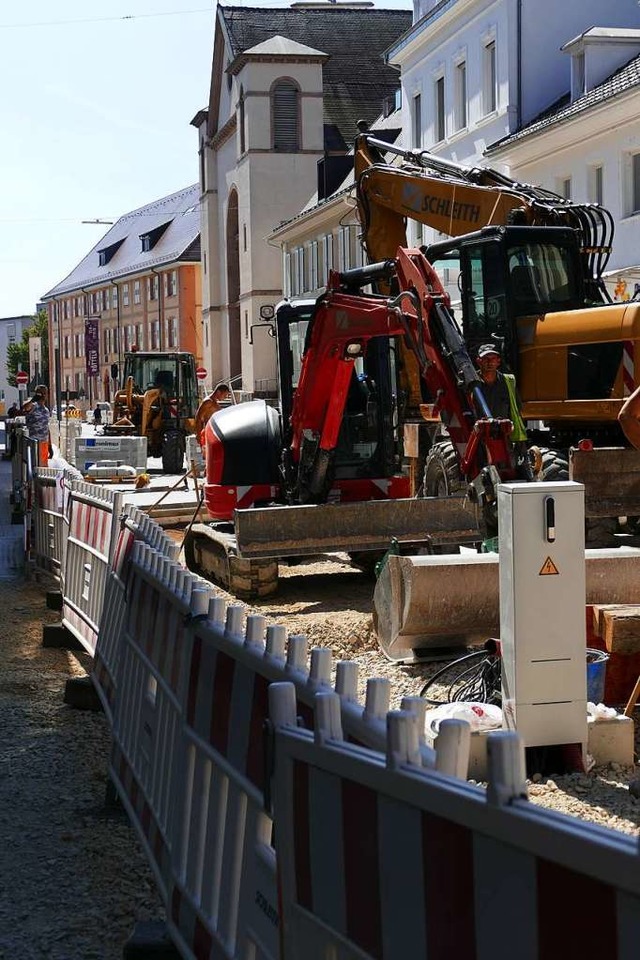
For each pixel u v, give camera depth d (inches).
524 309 593.6
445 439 615.8
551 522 264.1
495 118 1498.5
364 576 580.4
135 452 1341.0
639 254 1172.5
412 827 106.7
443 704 304.0
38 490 607.8
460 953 99.2
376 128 2365.9
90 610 400.2
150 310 4333.2
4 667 411.2
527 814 89.9
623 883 80.3
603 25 1462.8
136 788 244.5
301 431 555.2
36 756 306.7
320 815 126.2
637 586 358.3
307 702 146.1
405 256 487.5
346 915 120.2
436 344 472.7
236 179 2918.3
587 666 296.4
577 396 569.6
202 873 183.3
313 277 2442.2
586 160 1268.5
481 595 363.3
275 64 2755.9
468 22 1563.7
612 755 277.4
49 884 224.8
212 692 187.9
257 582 522.9
